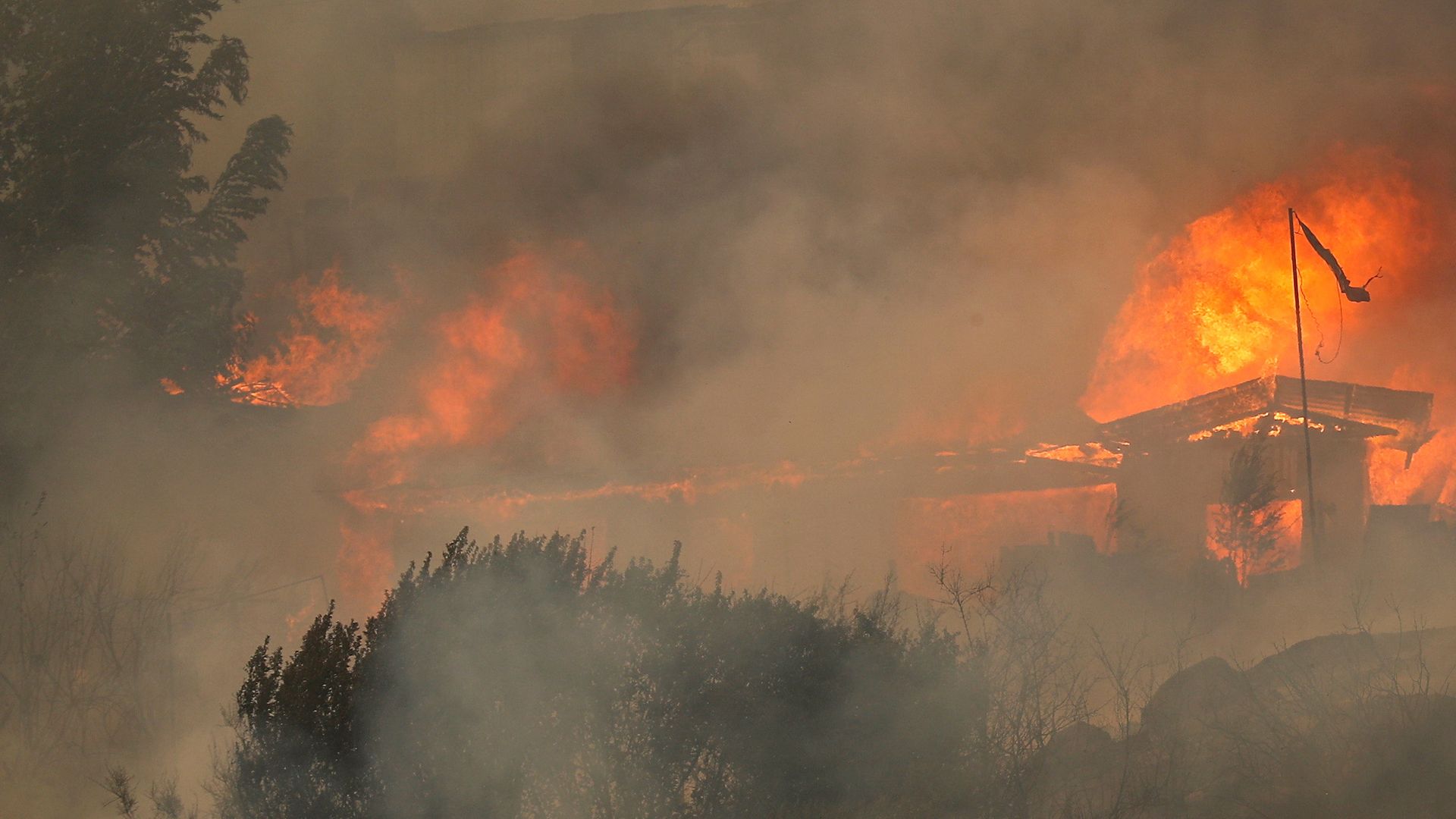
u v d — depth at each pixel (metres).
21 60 66.06
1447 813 22.47
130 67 67.31
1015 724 28.28
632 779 27.25
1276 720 27.52
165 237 69.19
